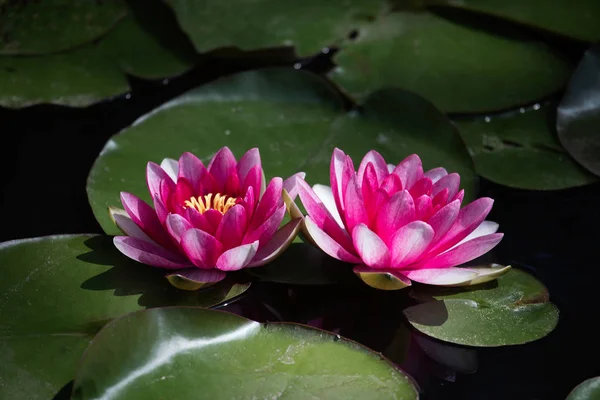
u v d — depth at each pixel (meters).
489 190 1.31
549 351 1.20
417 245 1.20
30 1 1.46
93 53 1.42
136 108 1.38
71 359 1.17
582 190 1.31
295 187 1.24
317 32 1.44
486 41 1.43
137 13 1.46
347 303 1.22
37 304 1.20
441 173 1.26
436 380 1.18
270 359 1.17
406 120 1.34
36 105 1.38
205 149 1.32
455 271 1.20
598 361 1.20
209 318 1.18
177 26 1.46
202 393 1.15
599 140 1.33
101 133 1.36
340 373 1.16
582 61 1.36
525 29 1.45
